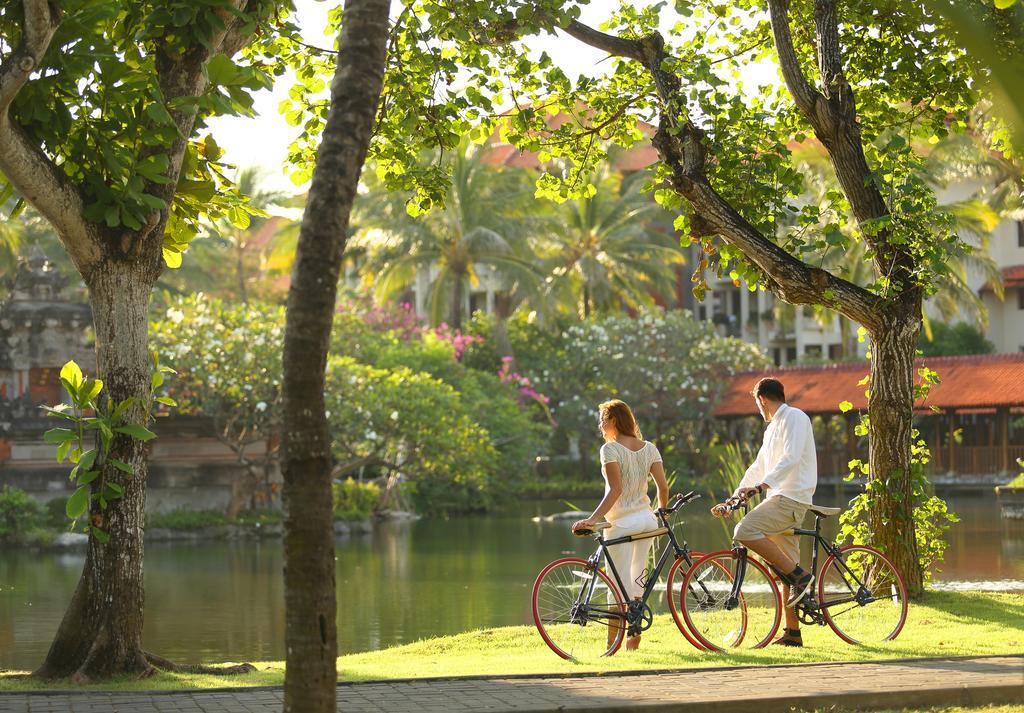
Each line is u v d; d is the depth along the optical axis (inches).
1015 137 118.1
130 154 346.6
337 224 209.2
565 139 533.6
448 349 1781.5
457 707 263.0
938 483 1823.3
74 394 352.5
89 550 356.2
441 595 734.5
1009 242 2370.8
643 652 365.1
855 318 481.7
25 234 1882.4
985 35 115.9
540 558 975.6
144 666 354.6
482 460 1390.3
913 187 448.5
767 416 377.7
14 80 308.8
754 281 496.4
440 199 503.8
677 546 374.3
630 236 2247.8
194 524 1234.0
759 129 486.3
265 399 1266.0
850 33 522.0
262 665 402.0
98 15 333.1
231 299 2573.8
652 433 2043.6
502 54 489.1
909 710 267.1
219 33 354.6
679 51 530.0
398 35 461.7
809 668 314.2
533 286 2001.7
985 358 1839.3
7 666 496.1
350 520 1322.6
